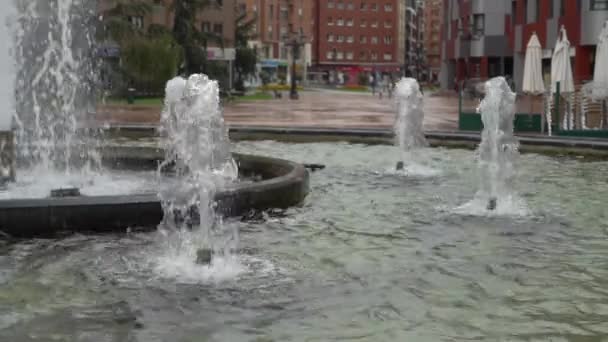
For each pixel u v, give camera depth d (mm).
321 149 16734
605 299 5301
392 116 28750
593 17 36062
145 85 43938
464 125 20234
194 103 6801
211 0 52969
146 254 6355
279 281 5676
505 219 8250
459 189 10508
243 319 4828
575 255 6621
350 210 8719
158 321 4781
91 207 6992
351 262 6305
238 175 10953
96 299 5215
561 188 10672
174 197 7258
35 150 11742
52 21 13281
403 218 8289
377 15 119250
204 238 6836
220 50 59000
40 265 6035
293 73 51625
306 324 4742
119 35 42250
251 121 24438
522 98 20203
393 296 5340
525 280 5789
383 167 13156
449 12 67500
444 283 5688
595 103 19094
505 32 55250
